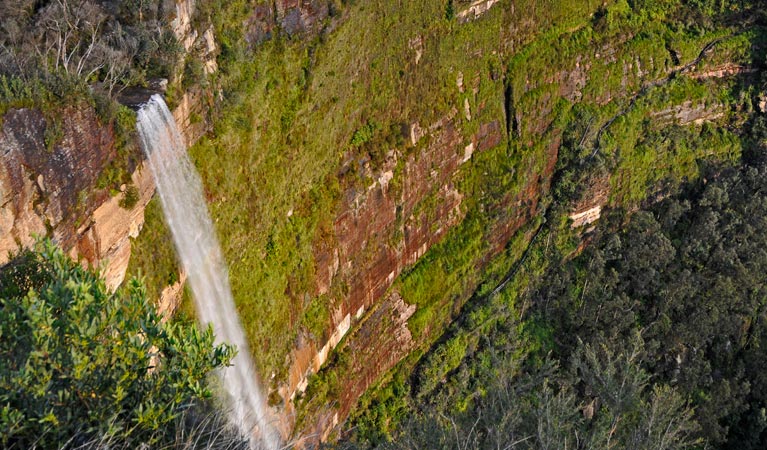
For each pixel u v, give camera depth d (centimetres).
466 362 4038
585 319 4438
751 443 4053
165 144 2066
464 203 4244
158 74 2123
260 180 2692
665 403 2925
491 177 4388
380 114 3456
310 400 3052
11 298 1311
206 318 2308
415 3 3581
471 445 2098
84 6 1981
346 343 3381
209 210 2377
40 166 1573
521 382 3453
